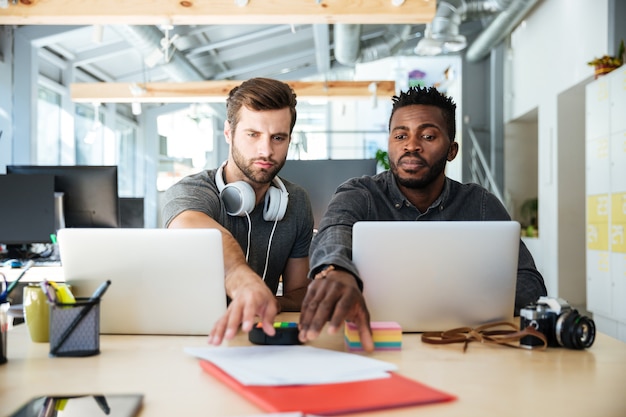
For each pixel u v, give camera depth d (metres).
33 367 0.98
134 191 9.70
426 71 10.73
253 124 1.81
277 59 9.19
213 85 6.47
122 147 9.27
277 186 1.99
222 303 1.27
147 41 6.29
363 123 11.73
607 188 4.80
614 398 0.81
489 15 7.70
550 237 7.02
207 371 0.94
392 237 1.26
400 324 1.30
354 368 0.89
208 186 1.93
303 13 3.81
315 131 11.68
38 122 6.40
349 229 1.51
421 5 3.82
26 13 3.78
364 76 11.06
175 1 3.80
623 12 5.47
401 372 0.95
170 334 1.28
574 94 6.87
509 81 8.98
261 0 3.81
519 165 9.20
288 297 1.90
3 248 3.38
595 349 1.15
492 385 0.87
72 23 3.97
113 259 1.27
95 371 0.95
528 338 1.14
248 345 1.15
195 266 1.26
